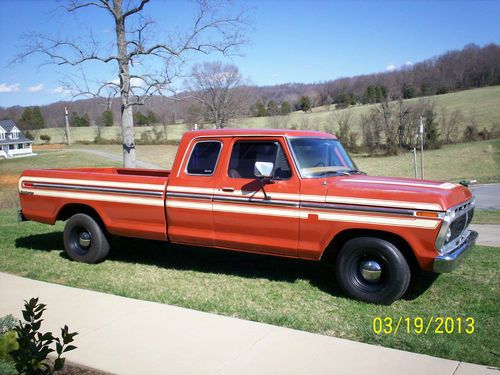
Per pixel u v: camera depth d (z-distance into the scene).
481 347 4.38
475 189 26.80
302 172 6.07
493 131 54.34
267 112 74.50
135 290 6.24
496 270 6.86
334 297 5.89
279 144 6.22
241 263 7.55
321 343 4.47
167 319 5.14
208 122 51.75
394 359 4.12
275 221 6.11
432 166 42.12
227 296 5.98
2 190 35.28
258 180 6.23
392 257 5.46
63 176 7.81
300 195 5.96
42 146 96.00
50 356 4.32
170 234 6.91
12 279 6.72
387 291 5.52
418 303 5.64
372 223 5.56
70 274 7.10
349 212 5.68
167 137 83.69
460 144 53.44
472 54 84.31
